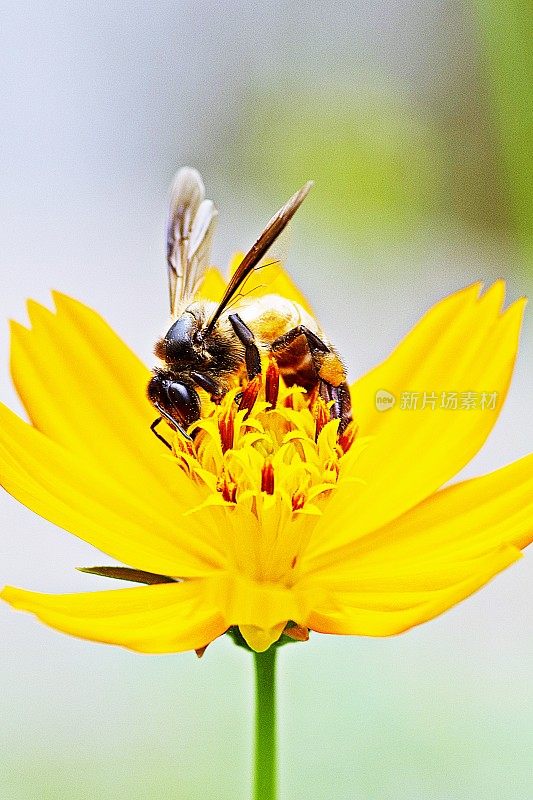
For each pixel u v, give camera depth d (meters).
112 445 0.33
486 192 0.45
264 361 0.32
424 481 0.32
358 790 0.36
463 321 0.33
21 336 0.33
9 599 0.30
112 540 0.32
